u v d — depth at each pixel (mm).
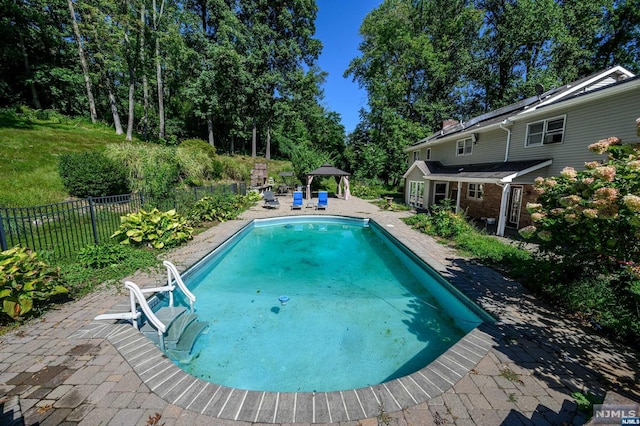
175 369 2797
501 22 22297
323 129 41125
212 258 7340
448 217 9664
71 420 2162
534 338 3420
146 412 2262
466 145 15117
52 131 15805
